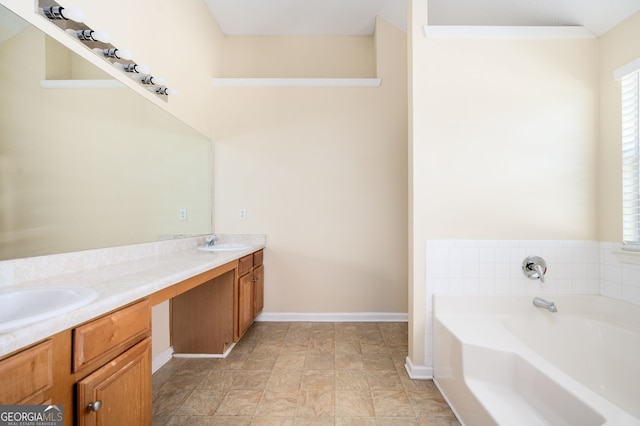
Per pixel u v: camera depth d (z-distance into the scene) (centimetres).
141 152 181
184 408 154
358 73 318
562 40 192
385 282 292
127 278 119
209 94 284
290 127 293
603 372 162
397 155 294
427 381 182
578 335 174
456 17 222
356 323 284
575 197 191
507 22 213
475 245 190
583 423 98
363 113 294
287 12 286
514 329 178
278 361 207
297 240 292
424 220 192
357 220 292
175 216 222
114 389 93
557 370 118
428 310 189
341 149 293
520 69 192
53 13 115
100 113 147
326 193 293
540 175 192
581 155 191
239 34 317
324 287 292
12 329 63
